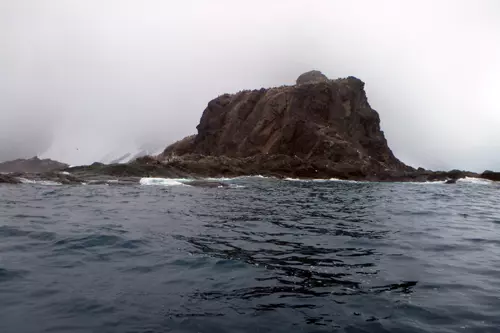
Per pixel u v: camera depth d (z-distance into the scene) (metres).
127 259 6.30
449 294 4.89
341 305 4.48
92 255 6.49
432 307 4.45
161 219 10.67
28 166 66.94
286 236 8.55
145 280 5.25
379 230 9.58
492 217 12.78
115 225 9.48
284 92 52.91
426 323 4.03
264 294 4.80
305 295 4.79
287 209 13.80
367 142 53.41
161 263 6.11
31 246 7.01
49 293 4.66
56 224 9.41
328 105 52.78
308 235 8.71
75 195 17.11
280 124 51.09
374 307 4.44
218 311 4.25
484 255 7.01
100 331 3.72
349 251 7.18
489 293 4.93
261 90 57.84
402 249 7.43
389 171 44.22
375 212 13.50
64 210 12.05
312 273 5.72
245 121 54.88
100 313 4.12
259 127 51.47
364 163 44.50
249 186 27.70
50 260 6.11
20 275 5.29
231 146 54.28
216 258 6.46
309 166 43.88
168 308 4.31
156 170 33.41
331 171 43.50
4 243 7.18
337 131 51.09
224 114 59.31
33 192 18.03
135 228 9.12
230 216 11.57
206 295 4.73
